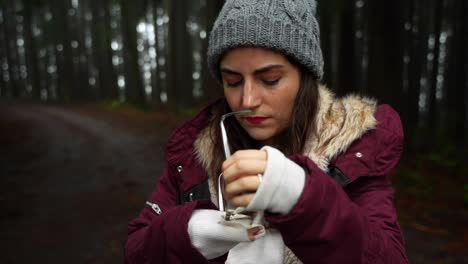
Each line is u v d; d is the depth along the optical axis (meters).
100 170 7.27
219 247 0.81
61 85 31.55
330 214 0.70
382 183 0.94
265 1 0.93
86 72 31.16
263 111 0.94
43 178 6.78
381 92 7.62
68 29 29.72
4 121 15.70
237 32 0.90
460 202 5.41
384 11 7.48
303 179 0.70
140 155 8.63
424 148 9.05
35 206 5.21
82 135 11.98
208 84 5.77
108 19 23.58
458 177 6.93
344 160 0.93
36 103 27.39
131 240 1.01
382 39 7.55
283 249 0.87
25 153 9.23
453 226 4.43
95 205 5.22
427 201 5.43
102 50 26.83
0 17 36.31
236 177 0.69
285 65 0.93
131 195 5.67
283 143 1.05
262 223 0.86
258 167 0.67
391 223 0.87
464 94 14.70
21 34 37.91
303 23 0.95
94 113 19.02
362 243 0.73
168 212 0.89
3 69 37.31
